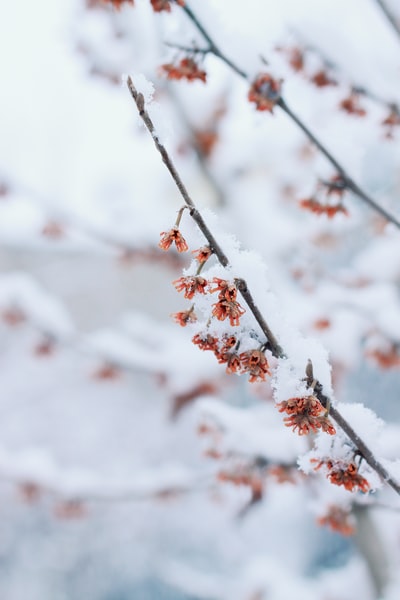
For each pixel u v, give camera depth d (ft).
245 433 9.37
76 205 14.29
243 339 4.38
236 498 12.37
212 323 4.40
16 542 40.47
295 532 37.65
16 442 42.96
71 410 44.09
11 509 40.14
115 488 13.76
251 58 6.61
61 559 40.70
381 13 7.27
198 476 13.23
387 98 7.62
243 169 16.10
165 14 6.44
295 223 15.89
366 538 12.82
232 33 6.59
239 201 15.71
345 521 7.32
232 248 4.38
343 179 7.51
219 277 4.18
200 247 4.19
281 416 10.16
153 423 43.19
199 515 39.65
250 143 16.01
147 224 14.46
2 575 40.14
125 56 12.18
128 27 11.96
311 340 4.38
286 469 8.93
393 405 32.94
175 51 6.54
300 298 14.67
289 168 16.29
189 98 14.48
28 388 41.75
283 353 4.30
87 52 12.36
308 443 8.55
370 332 12.35
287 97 7.54
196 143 14.94
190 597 37.76
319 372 4.30
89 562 40.93
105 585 40.65
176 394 14.71
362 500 7.16
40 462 14.51
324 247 15.62
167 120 4.00
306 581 20.57
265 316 4.37
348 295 13.83
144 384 44.34
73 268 42.86
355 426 4.63
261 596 19.53
